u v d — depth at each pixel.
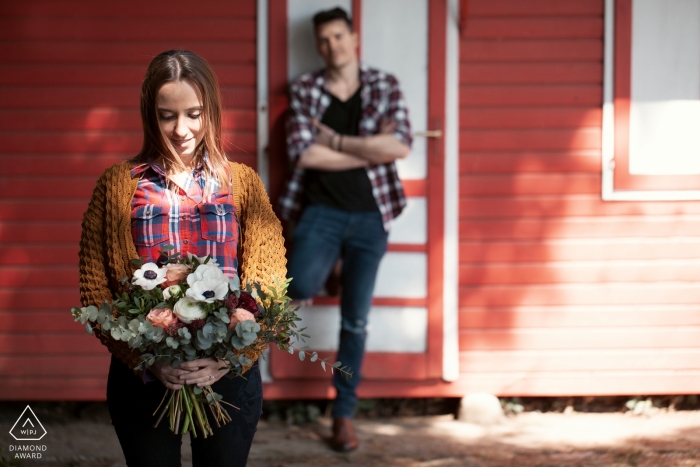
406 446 4.14
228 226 2.26
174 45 4.33
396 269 4.44
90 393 4.44
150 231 2.22
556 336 4.52
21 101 4.32
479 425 4.45
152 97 2.20
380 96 4.10
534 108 4.42
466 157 4.43
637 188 4.43
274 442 4.20
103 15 4.31
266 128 4.35
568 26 4.38
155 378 2.17
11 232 4.36
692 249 4.48
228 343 2.05
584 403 4.72
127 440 2.21
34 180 4.36
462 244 4.47
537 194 4.46
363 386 4.48
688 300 4.51
